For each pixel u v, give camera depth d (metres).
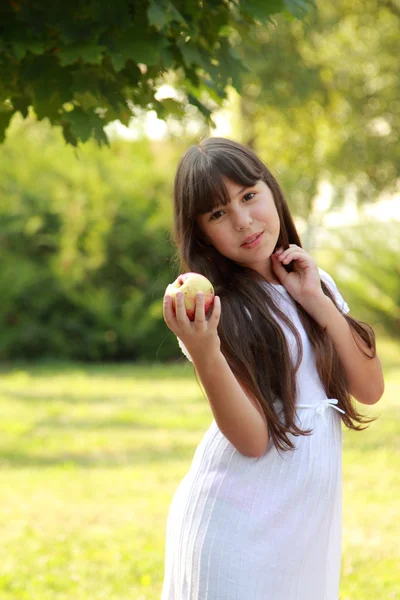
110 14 3.36
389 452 9.26
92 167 18.12
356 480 8.10
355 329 2.87
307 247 18.28
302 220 17.11
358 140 15.53
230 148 2.73
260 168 2.79
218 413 2.48
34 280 17.91
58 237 17.98
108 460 9.41
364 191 16.16
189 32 3.55
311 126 16.36
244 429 2.50
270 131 17.16
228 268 2.83
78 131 3.70
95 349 18.34
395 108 15.41
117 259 18.00
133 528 6.72
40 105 3.81
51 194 18.03
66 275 17.92
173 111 3.95
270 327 2.67
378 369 2.87
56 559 5.90
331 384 2.78
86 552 6.07
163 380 15.78
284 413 2.62
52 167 18.16
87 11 3.38
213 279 2.78
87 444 10.25
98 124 3.72
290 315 2.78
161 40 3.39
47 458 9.59
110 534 6.54
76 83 3.57
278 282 2.90
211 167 2.66
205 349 2.38
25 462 9.41
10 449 10.05
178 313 2.35
